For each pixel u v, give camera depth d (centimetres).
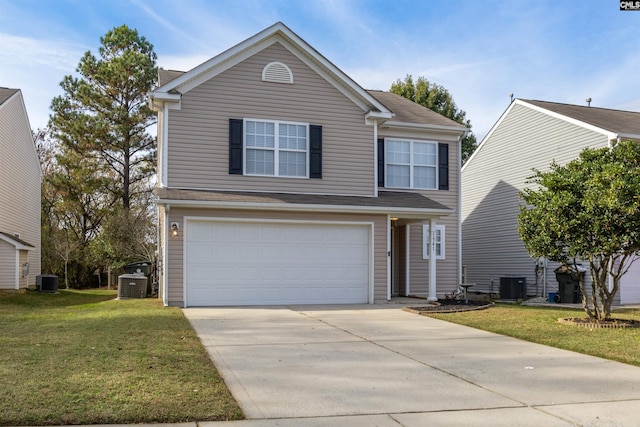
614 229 989
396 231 1781
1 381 560
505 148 2100
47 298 1917
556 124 1838
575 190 1038
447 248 1791
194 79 1425
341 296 1462
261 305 1387
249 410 510
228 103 1450
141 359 680
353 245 1480
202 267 1356
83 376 585
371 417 497
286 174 1492
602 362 738
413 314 1241
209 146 1427
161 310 1238
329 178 1530
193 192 1376
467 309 1306
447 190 1792
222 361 716
